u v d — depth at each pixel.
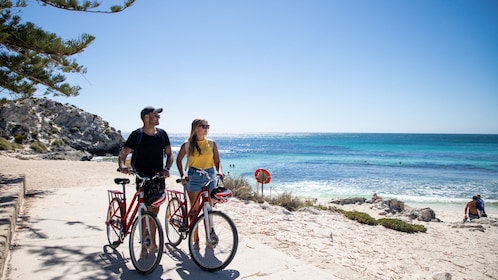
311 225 7.85
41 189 9.89
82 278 3.57
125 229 4.20
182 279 3.62
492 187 25.89
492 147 87.44
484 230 11.55
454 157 56.12
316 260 4.88
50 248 4.52
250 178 28.94
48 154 34.44
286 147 94.69
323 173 33.53
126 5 10.70
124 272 3.78
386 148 85.31
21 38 9.95
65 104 54.00
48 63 11.68
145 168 4.02
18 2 9.79
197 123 4.23
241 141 154.50
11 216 4.80
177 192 4.72
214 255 3.97
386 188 25.02
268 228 6.85
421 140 141.50
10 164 17.50
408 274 5.40
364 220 10.43
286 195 12.37
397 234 9.50
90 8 10.45
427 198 21.62
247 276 3.77
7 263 3.93
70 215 6.54
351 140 149.25
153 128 4.06
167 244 4.84
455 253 8.01
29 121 45.25
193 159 4.31
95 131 50.72
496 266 7.17
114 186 11.08
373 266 5.46
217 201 4.19
